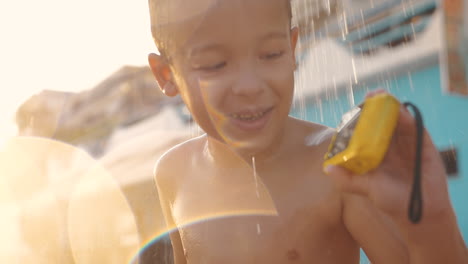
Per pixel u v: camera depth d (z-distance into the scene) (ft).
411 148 2.56
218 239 3.76
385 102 2.51
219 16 3.13
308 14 14.05
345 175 2.50
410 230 2.56
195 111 3.47
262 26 3.12
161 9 3.50
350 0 13.58
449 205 2.56
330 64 13.88
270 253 3.53
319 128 3.82
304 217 3.48
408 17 12.24
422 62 12.12
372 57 13.10
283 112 3.30
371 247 3.27
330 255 3.50
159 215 5.36
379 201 2.47
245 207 3.69
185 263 4.48
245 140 3.31
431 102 12.12
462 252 2.67
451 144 11.75
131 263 5.61
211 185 3.97
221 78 3.21
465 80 11.31
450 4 11.32
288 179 3.59
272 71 3.19
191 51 3.28
